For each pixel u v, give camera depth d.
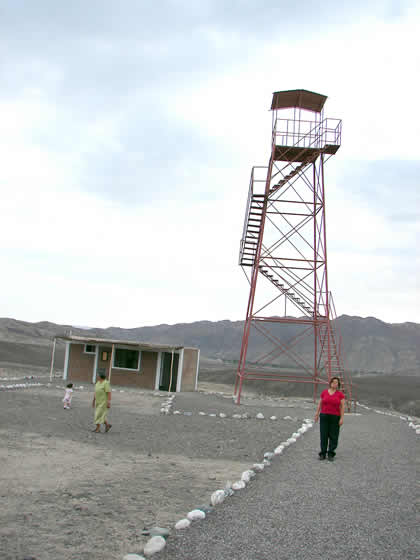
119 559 5.13
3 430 13.14
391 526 6.10
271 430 16.11
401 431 16.12
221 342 188.38
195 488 8.23
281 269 28.17
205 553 5.14
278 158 28.22
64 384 29.95
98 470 9.36
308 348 147.38
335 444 10.37
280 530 5.87
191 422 17.59
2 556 5.06
